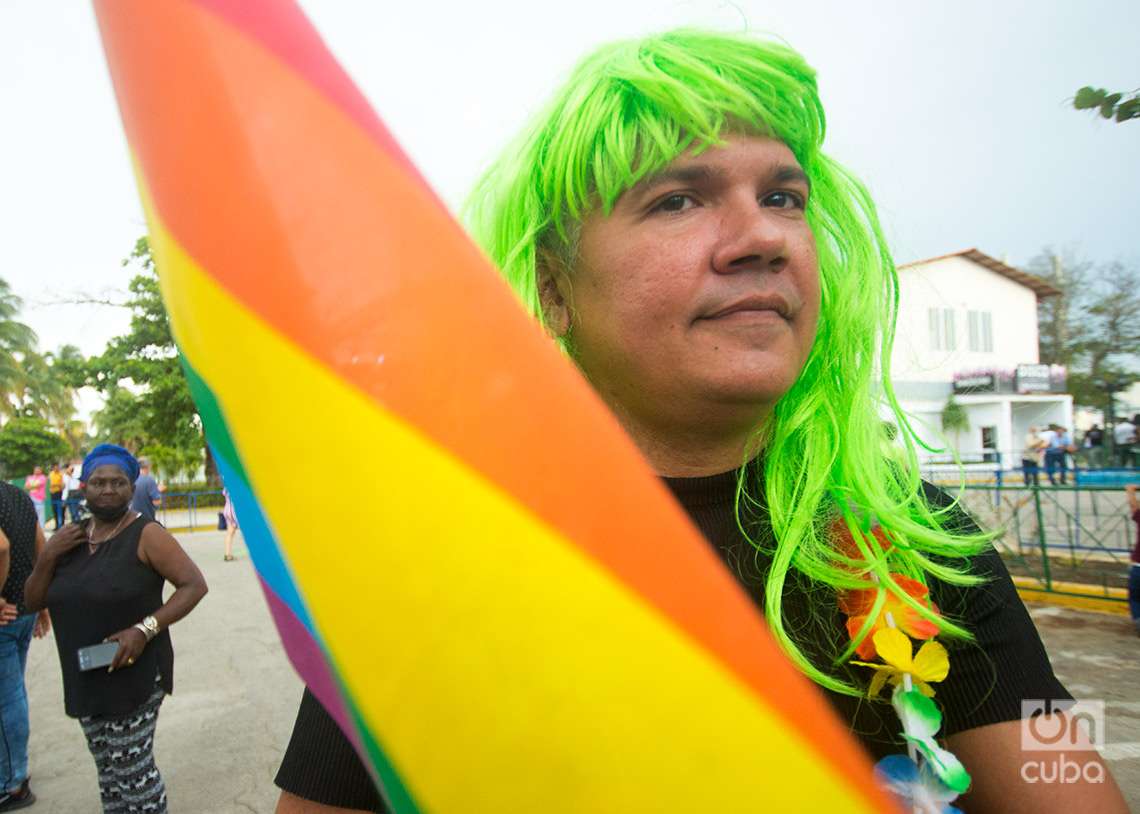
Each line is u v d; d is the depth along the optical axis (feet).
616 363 2.71
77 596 8.86
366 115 1.34
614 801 1.18
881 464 3.27
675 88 2.49
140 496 29.43
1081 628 20.07
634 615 1.19
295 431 1.20
